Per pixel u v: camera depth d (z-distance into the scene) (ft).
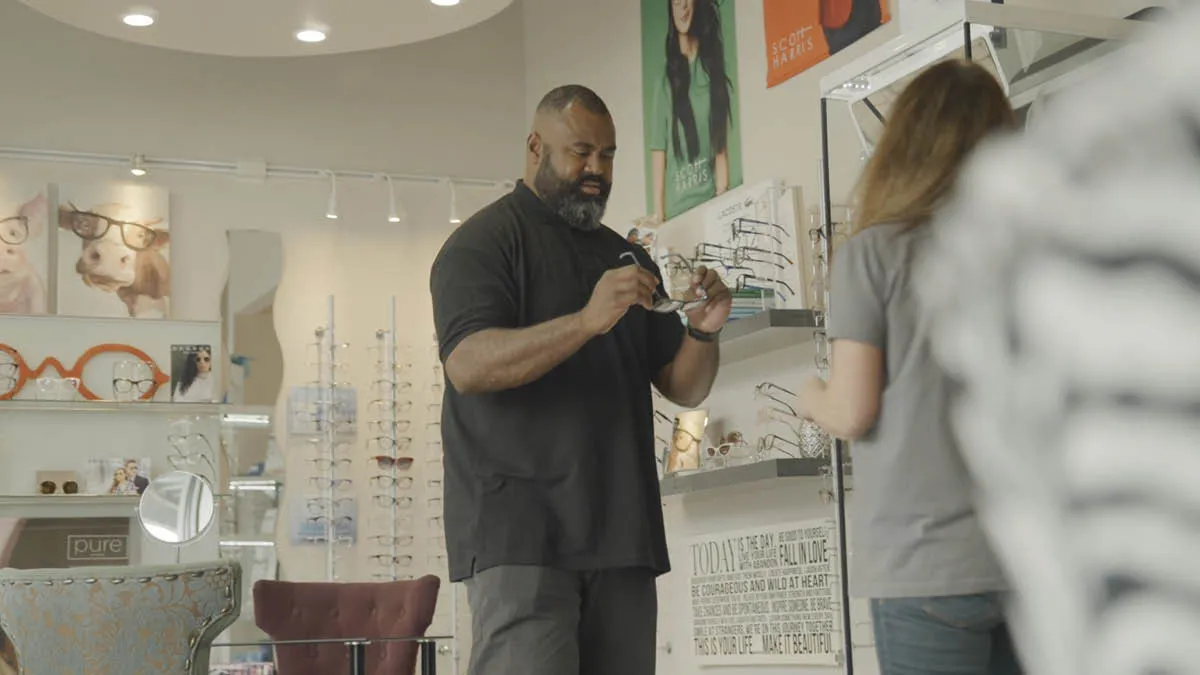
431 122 25.66
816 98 16.96
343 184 24.84
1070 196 1.13
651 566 8.63
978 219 1.21
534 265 8.87
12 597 11.00
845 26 16.39
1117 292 1.08
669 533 19.67
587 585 8.52
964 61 6.26
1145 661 1.04
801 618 16.37
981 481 1.20
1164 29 1.08
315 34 21.54
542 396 8.51
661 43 20.94
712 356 9.30
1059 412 1.12
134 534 19.11
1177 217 1.05
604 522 8.48
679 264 19.16
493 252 8.75
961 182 1.27
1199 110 1.06
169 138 23.97
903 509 5.67
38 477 19.38
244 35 21.47
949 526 5.56
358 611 15.94
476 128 25.95
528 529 8.26
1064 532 1.11
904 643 5.70
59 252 22.86
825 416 6.06
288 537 23.34
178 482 14.88
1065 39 9.09
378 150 25.20
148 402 19.70
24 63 23.36
